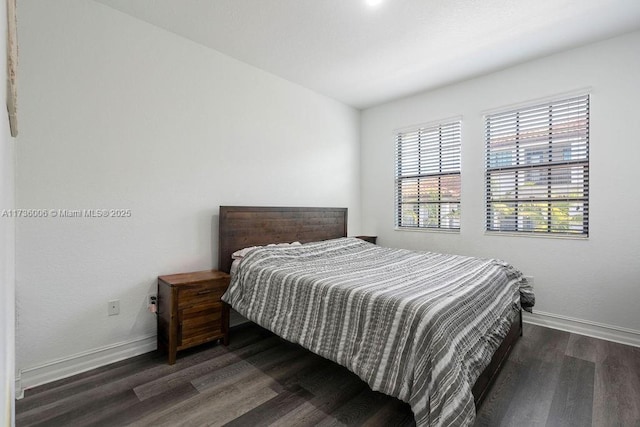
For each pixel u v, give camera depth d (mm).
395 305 1684
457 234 3693
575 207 2971
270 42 2801
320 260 2896
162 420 1736
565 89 2951
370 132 4520
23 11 1993
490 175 3479
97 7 2281
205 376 2186
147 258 2557
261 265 2594
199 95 2840
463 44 2818
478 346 1708
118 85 2383
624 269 2701
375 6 2303
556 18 2443
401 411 1829
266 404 1885
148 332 2572
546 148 3117
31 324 2049
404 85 3719
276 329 2238
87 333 2271
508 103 3285
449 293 1814
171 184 2682
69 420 1730
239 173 3148
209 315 2572
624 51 2678
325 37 2713
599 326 2814
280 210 3408
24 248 2021
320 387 2066
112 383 2086
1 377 550
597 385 2064
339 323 1903
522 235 3234
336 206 4230
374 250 3396
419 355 1509
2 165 587
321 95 4000
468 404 1392
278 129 3492
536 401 1905
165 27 2586
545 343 2691
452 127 3754
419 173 4066
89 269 2277
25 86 2008
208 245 2932
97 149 2295
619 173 2717
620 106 2703
